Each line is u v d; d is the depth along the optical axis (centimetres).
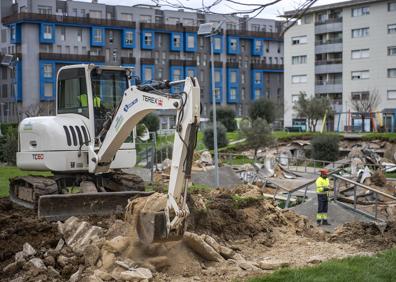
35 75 8138
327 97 7250
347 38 7688
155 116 5256
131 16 9131
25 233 1352
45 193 1538
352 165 3691
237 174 3231
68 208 1448
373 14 7444
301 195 2647
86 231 1330
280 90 10538
